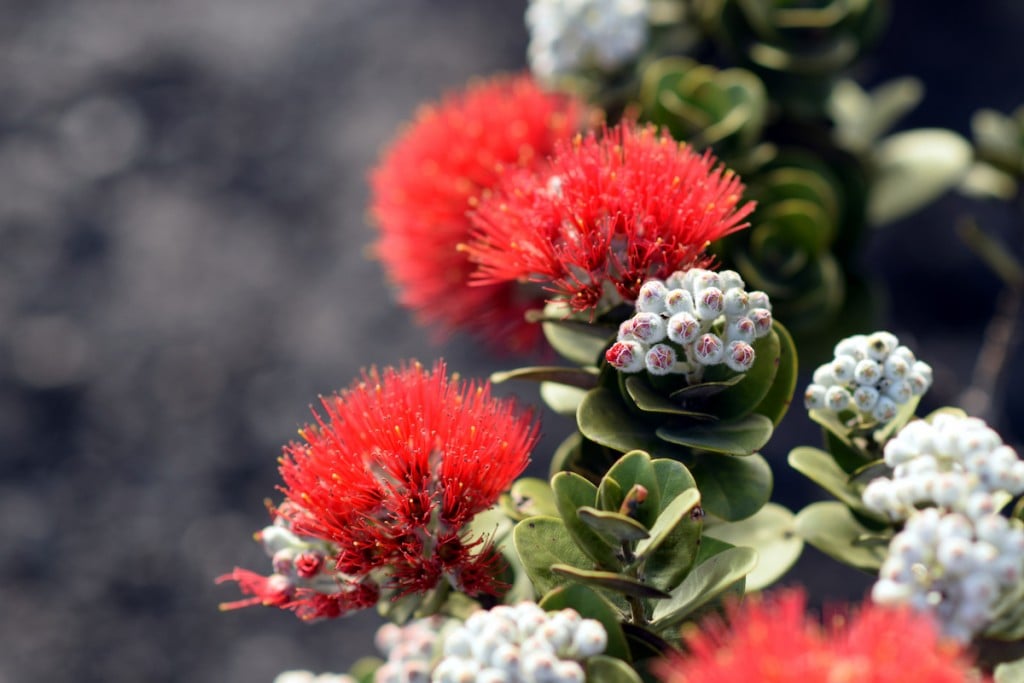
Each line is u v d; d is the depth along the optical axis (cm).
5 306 227
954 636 73
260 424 207
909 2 239
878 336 79
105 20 279
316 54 263
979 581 73
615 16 97
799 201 93
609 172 79
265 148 248
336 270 226
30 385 215
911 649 71
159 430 209
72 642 185
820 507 82
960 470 76
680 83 94
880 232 214
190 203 241
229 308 223
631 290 79
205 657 184
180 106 258
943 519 74
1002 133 101
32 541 197
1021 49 231
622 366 78
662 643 77
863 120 103
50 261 234
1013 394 185
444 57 256
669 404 79
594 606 76
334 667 183
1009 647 76
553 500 81
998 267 100
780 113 99
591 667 75
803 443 185
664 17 100
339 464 78
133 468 205
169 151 251
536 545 78
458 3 268
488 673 74
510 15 262
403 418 78
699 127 94
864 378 79
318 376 211
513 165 86
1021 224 103
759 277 91
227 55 267
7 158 251
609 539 77
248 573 80
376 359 210
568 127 89
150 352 219
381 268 224
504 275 80
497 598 81
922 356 201
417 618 80
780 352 79
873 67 231
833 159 99
